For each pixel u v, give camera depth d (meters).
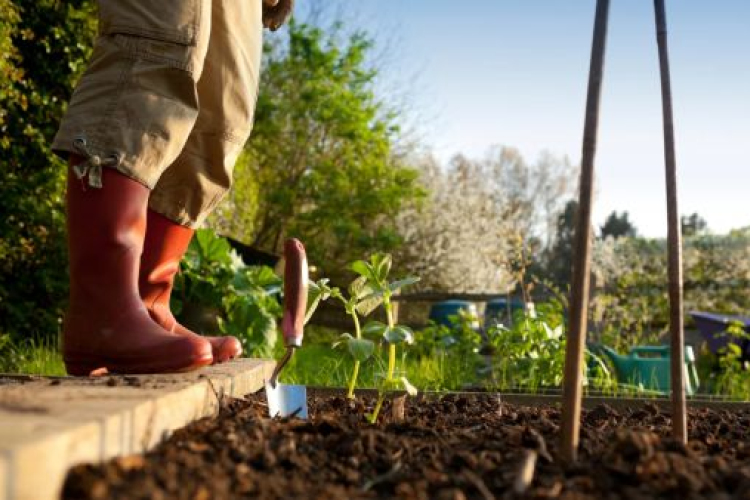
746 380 4.77
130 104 1.64
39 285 5.48
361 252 11.34
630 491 1.03
